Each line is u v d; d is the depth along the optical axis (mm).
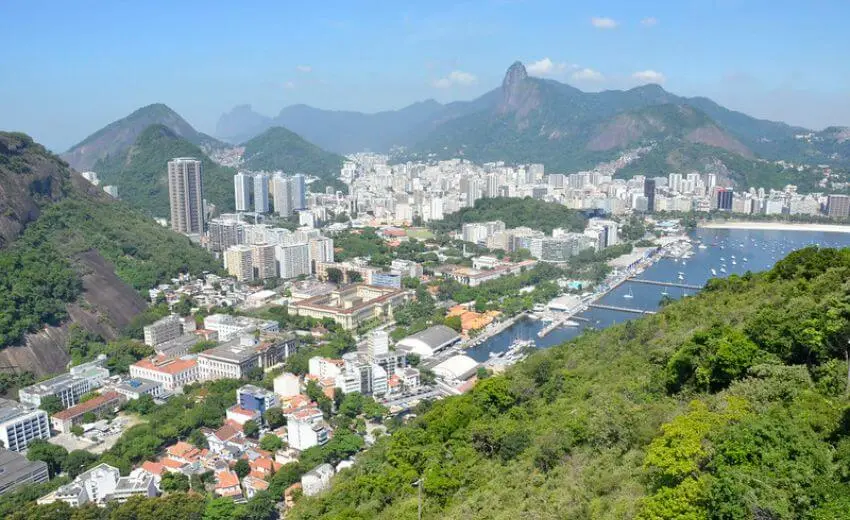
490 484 122125
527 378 182625
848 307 112000
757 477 76625
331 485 183625
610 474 102062
